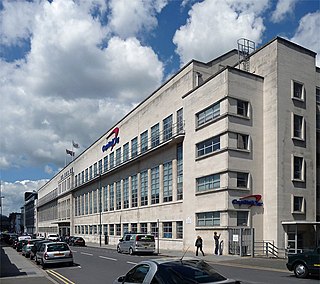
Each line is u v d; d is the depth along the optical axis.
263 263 23.69
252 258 27.77
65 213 97.94
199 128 35.94
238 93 32.94
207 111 35.22
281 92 33.31
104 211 66.50
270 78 33.81
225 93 32.47
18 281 16.89
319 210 35.56
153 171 47.19
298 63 34.88
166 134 44.25
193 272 7.23
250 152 32.72
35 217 155.75
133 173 53.81
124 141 58.16
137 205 51.38
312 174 34.28
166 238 41.75
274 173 32.16
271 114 33.25
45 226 131.00
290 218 31.94
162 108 45.62
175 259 7.97
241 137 32.72
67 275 19.11
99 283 15.84
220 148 32.50
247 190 32.00
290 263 17.00
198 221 35.06
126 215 55.28
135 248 33.69
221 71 33.31
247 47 40.94
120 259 28.66
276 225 31.16
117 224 59.34
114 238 60.16
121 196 58.03
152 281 7.34
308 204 33.44
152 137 48.09
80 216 83.38
